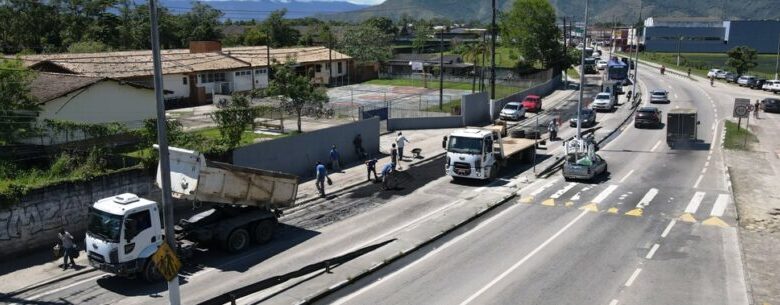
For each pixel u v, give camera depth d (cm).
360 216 2486
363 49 8944
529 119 5347
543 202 2691
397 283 1812
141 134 2666
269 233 2175
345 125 3475
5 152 2670
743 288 1747
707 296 1692
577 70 10350
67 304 1672
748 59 9569
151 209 1825
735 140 4159
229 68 6078
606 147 4012
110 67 5153
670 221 2389
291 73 4106
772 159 3581
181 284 1792
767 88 7056
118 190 2316
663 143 4131
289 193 2267
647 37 16988
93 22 8169
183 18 10094
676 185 2972
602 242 2150
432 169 3359
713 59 14488
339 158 3422
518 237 2220
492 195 2792
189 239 1988
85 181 2200
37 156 2623
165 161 1436
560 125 4975
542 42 8775
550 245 2125
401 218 2448
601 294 1711
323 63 7819
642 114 4791
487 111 5238
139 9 8794
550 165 3450
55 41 7738
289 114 4612
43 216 2080
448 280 1828
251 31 10888
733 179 3069
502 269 1909
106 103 3703
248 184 2112
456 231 2309
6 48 7562
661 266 1917
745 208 2566
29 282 1820
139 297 1717
